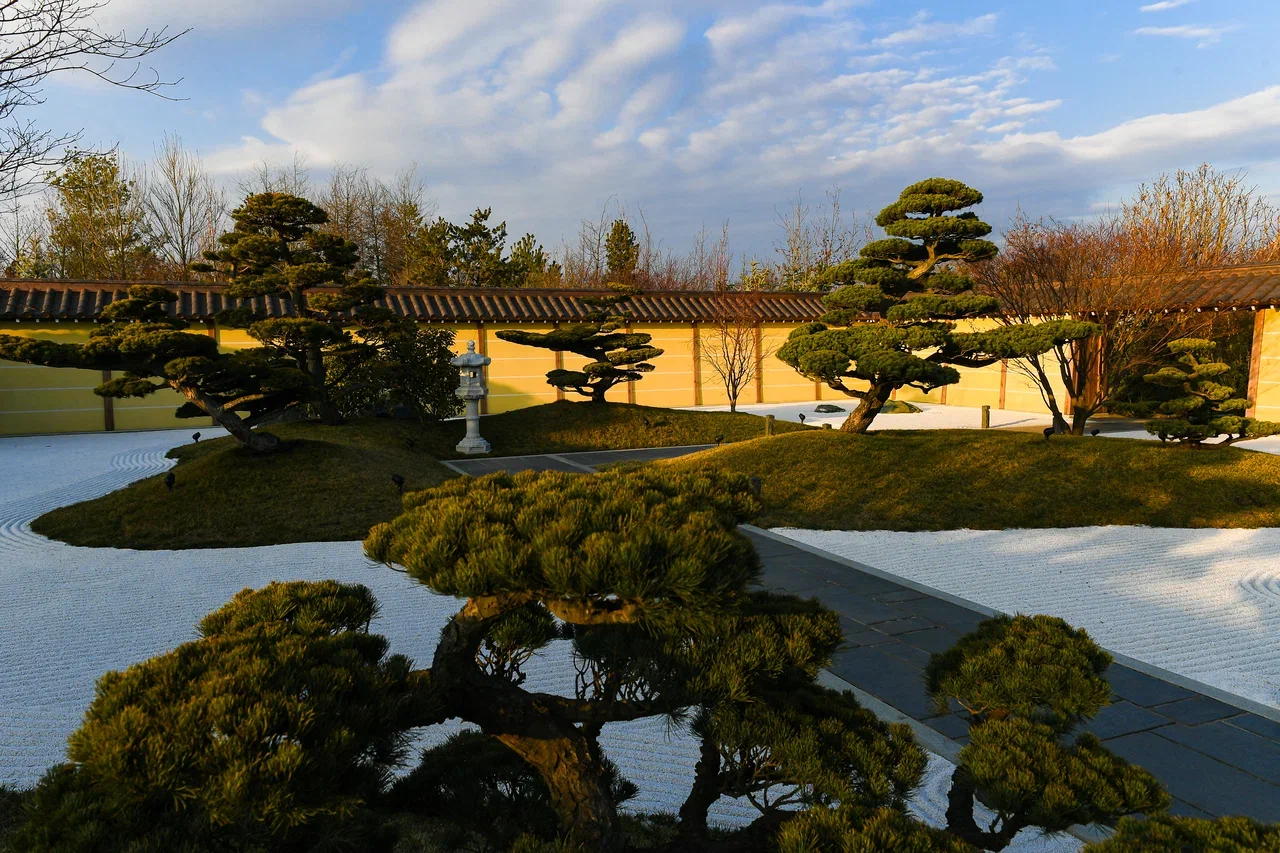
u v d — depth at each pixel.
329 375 20.19
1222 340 20.64
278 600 2.99
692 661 2.79
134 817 2.14
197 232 38.25
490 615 2.79
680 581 2.30
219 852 2.16
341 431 17.55
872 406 14.72
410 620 7.45
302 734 2.09
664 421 21.02
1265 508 11.23
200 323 22.66
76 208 34.44
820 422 23.34
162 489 11.92
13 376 22.22
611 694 2.99
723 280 37.25
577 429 20.12
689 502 2.84
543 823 3.04
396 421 19.61
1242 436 13.47
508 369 26.19
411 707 2.59
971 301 13.31
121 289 22.75
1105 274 16.64
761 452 13.98
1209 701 5.62
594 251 45.12
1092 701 2.84
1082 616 7.46
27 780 4.62
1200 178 30.11
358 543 10.40
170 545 10.20
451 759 3.34
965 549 9.91
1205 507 11.27
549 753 2.91
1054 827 2.53
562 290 27.06
